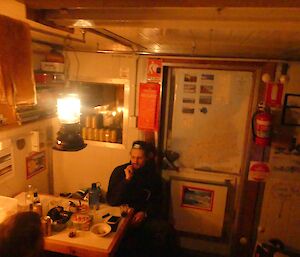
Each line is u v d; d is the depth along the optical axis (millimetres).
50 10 1042
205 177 2775
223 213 2807
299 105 2379
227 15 920
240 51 2182
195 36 1495
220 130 2641
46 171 2867
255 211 2695
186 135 2719
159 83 2590
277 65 2363
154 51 2506
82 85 2809
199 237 2926
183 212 2898
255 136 2436
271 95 2400
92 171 2934
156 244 2516
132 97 2684
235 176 2703
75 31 1492
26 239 992
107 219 2072
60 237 1833
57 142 1711
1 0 1070
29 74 1725
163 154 2807
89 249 1733
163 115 2711
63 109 1722
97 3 899
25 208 1993
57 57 2562
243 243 2760
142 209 2598
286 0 750
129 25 1134
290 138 2436
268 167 2553
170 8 889
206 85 2572
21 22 1578
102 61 2684
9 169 2291
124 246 2420
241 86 2512
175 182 2834
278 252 2488
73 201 2303
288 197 2584
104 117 2883
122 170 2654
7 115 1988
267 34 1289
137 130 2730
